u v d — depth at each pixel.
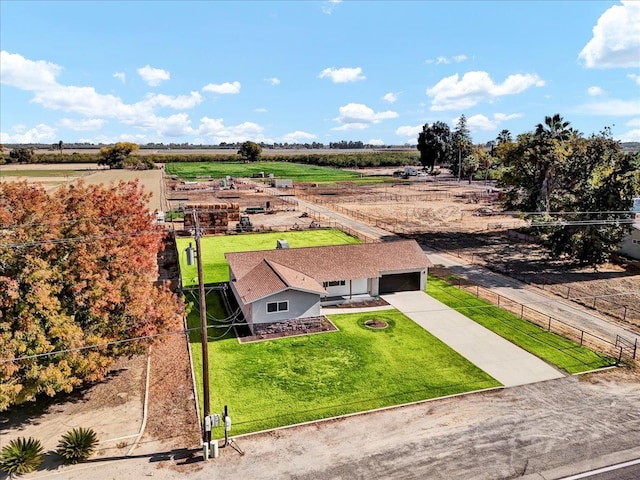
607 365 27.67
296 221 71.19
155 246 28.75
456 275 45.12
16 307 20.23
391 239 60.00
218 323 33.19
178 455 19.86
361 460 19.50
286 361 27.89
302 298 31.86
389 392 24.62
